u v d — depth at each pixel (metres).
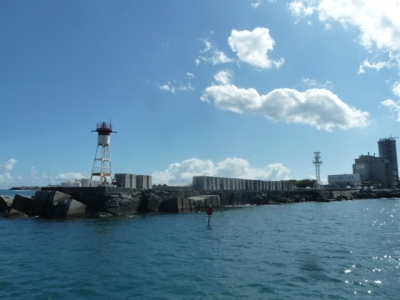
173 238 24.55
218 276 15.23
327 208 58.16
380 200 92.25
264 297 12.72
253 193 67.44
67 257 18.66
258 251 20.34
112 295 12.88
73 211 36.25
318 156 111.50
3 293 13.10
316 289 13.55
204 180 56.94
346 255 19.20
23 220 34.88
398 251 20.25
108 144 45.00
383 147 156.12
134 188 42.78
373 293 13.10
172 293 13.11
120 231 27.52
